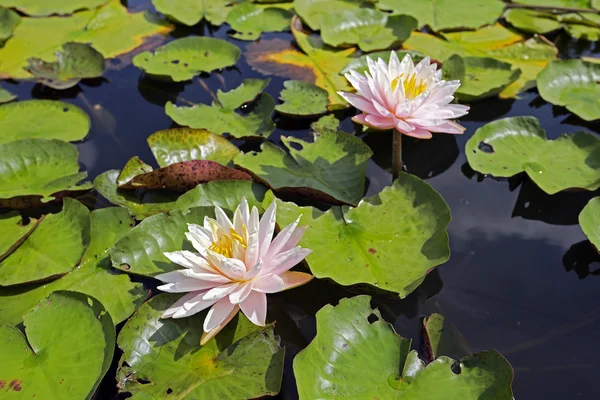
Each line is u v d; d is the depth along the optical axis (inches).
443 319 56.0
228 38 121.6
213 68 105.2
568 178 75.0
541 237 69.5
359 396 46.5
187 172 71.2
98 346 49.8
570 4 130.9
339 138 80.1
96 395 49.1
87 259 62.1
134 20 128.0
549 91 97.3
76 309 53.4
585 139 80.5
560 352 54.1
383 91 66.8
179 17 123.5
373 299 60.0
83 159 82.2
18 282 57.9
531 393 50.2
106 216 66.9
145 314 52.8
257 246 52.6
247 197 69.4
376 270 58.5
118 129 90.7
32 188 71.1
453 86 66.7
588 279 63.2
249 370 48.6
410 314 58.4
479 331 56.3
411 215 64.7
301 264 60.6
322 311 52.2
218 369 48.9
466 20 120.2
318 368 47.7
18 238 64.6
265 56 112.3
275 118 94.0
